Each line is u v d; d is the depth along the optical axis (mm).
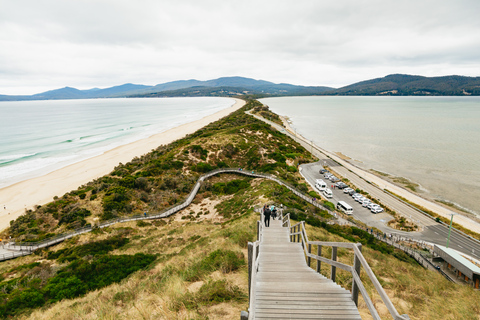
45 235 28375
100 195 38125
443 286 10625
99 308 8281
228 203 34281
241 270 9086
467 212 43562
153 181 43781
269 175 47562
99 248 22938
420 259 26422
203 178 46969
